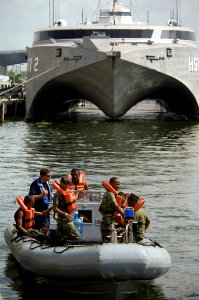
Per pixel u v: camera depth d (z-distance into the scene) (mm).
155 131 63156
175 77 67750
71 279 18172
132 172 38156
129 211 19047
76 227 20547
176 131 63219
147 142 53500
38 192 21203
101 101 71500
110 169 39250
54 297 18422
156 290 19125
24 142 53688
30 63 73188
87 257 17797
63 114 93750
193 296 18703
